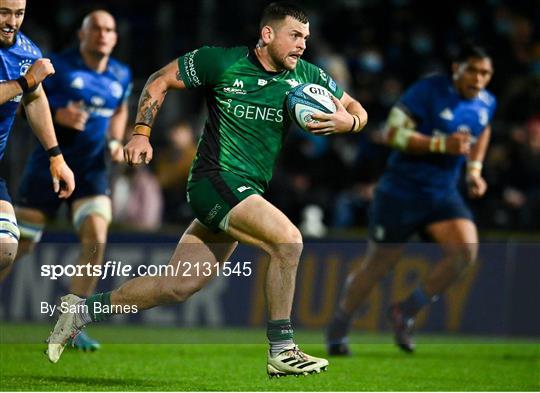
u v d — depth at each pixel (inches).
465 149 1179.9
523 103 2032.5
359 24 2326.5
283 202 1877.5
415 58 2251.5
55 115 1145.4
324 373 1056.2
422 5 2388.0
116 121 1208.2
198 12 2202.3
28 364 1048.8
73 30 1685.5
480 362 1214.3
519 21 2303.2
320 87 851.4
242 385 949.8
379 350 1321.4
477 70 1216.8
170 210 1859.0
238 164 848.3
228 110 849.5
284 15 837.8
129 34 2089.1
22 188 1190.3
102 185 1178.0
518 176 1870.1
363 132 1978.3
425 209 1237.1
